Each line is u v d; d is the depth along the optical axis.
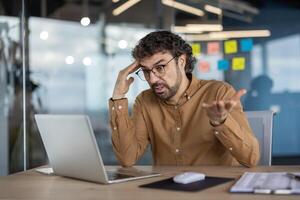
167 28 5.62
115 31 6.71
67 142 1.24
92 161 1.18
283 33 5.25
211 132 1.62
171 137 1.68
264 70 5.20
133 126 1.68
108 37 6.79
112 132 1.66
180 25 5.39
